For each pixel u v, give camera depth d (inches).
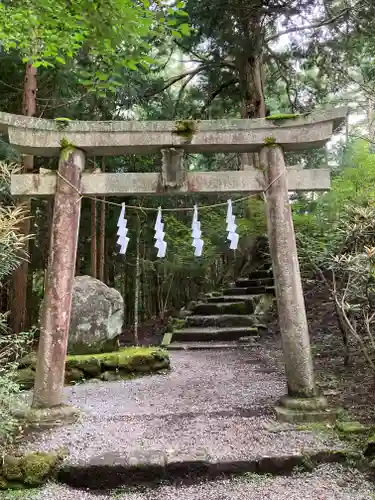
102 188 149.9
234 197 418.3
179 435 124.1
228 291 355.9
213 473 105.5
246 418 135.6
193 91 423.8
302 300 141.2
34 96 279.7
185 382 192.4
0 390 113.2
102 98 330.6
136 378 207.0
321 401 133.4
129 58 161.2
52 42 159.9
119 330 232.8
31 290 388.5
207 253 394.0
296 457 106.7
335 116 144.5
